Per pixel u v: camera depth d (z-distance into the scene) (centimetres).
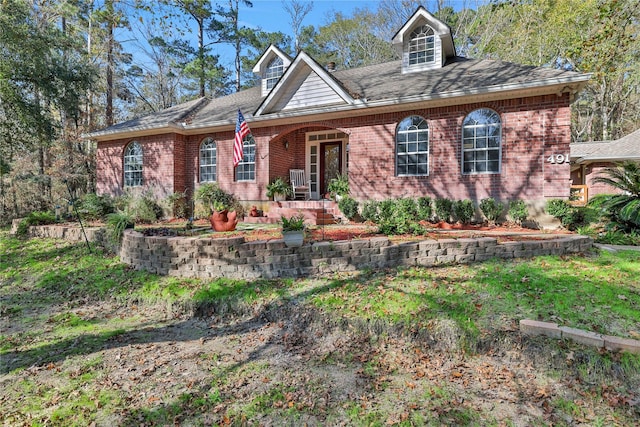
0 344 523
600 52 1000
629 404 334
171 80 2967
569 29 2020
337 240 695
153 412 356
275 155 1360
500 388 371
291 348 481
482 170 1008
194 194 1419
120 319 611
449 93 966
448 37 1197
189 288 657
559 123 912
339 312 519
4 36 1314
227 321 577
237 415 349
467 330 443
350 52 3120
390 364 430
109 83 2083
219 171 1409
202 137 1448
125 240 847
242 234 837
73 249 984
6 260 945
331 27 3131
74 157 1828
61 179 1689
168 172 1427
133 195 1477
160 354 477
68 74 1554
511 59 2275
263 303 578
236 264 682
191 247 715
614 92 2395
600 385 359
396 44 1264
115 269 809
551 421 322
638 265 562
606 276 528
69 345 512
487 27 2328
